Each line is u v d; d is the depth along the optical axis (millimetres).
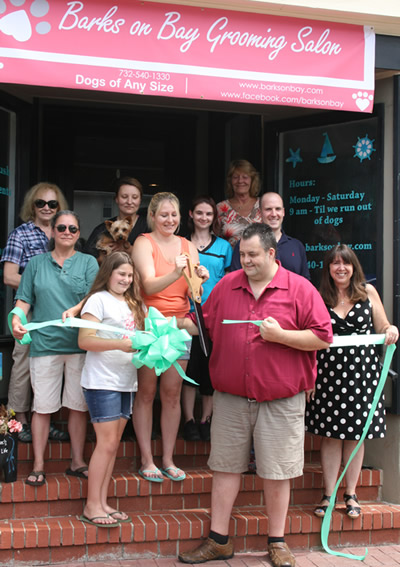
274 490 4105
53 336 4312
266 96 4574
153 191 6828
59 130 6539
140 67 4348
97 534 4105
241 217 5430
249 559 4207
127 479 4438
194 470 4789
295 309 3979
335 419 4496
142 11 4332
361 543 4598
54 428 4805
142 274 4383
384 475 4980
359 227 5367
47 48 4195
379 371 4656
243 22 4516
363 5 4637
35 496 4258
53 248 4535
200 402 5699
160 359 3760
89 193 6691
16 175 5703
